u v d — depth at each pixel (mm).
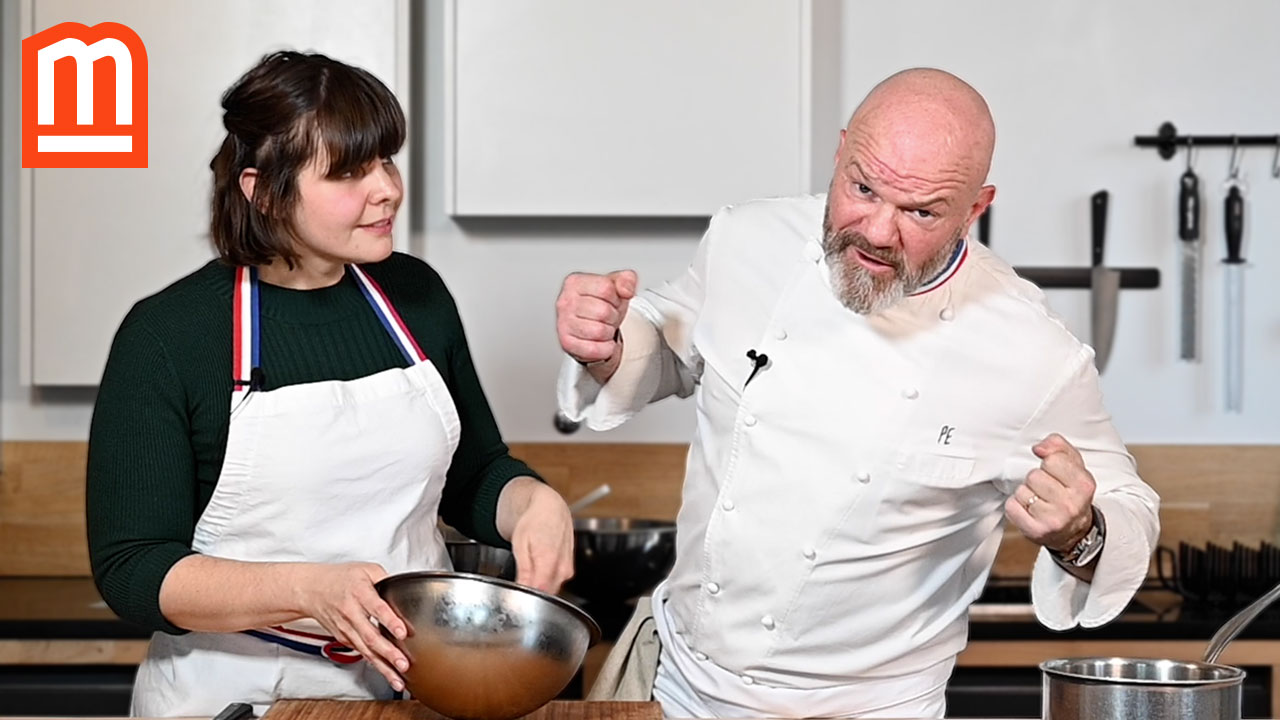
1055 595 1439
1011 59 2963
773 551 1564
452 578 1306
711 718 1521
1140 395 3004
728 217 1708
